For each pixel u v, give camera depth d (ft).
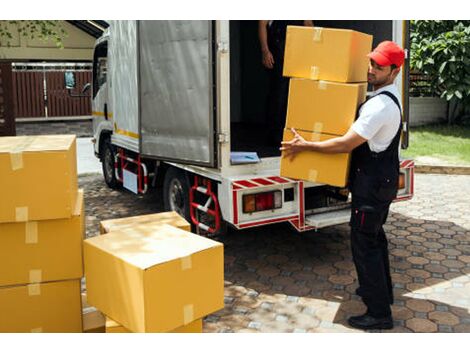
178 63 15.21
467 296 13.34
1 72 28.50
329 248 16.94
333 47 12.01
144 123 16.93
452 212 20.70
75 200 11.09
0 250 9.93
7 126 28.91
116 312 9.48
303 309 12.81
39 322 10.33
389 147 11.46
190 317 9.43
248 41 25.93
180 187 17.46
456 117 40.24
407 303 13.00
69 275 10.32
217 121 14.44
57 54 48.08
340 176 12.05
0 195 9.55
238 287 14.10
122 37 20.26
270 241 17.65
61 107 53.88
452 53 35.45
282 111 18.89
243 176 14.51
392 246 16.99
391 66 11.37
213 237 18.01
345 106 11.92
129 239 10.17
